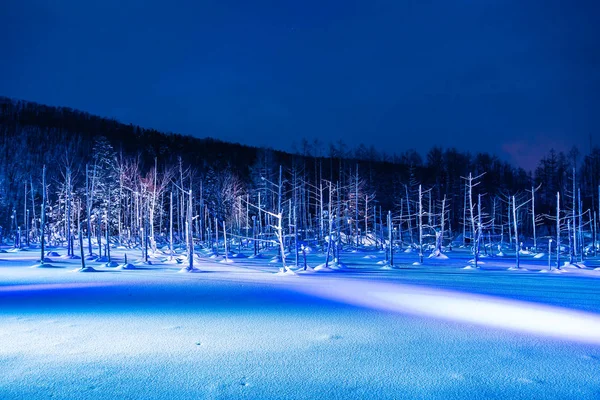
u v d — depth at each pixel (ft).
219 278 68.85
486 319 34.12
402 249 178.19
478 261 122.42
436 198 237.66
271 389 18.04
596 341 26.81
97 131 299.38
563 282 66.28
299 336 27.71
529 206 227.61
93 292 50.14
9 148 248.93
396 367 21.13
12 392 17.52
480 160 279.69
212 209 216.54
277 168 213.25
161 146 280.72
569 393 17.75
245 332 28.78
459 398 17.19
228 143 322.75
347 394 17.54
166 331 28.99
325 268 88.58
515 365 21.53
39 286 56.13
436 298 46.29
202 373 20.07
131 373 19.98
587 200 221.25
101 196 185.06
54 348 24.38
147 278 68.13
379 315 35.55
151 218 150.00
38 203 221.46
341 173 221.66
